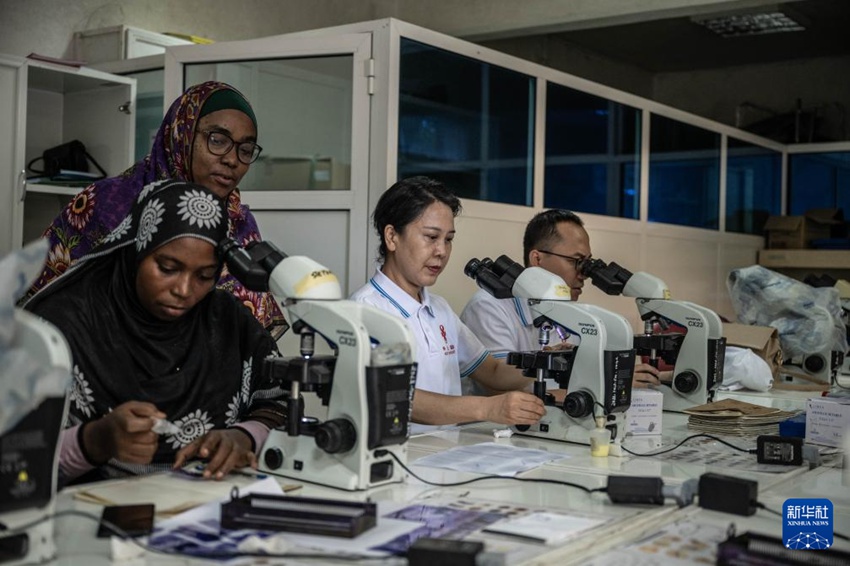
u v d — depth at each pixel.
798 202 6.86
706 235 5.72
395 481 1.71
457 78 3.61
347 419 1.64
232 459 1.70
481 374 2.71
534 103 4.05
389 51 3.27
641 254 5.02
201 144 2.42
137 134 4.18
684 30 7.45
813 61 8.19
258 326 1.99
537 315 2.31
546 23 5.57
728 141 6.00
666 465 1.97
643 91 8.84
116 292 1.77
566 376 2.27
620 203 4.80
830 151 6.71
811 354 3.74
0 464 1.19
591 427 2.21
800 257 6.31
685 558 1.28
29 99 4.12
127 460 1.54
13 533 1.20
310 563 1.21
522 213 3.98
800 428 2.35
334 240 3.40
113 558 1.21
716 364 2.92
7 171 3.58
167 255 1.66
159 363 1.80
